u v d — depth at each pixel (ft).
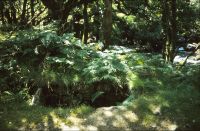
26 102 22.04
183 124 18.15
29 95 23.41
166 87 22.88
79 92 23.54
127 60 26.50
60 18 39.17
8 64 25.55
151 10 50.29
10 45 27.55
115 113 19.84
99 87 23.48
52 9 38.81
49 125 18.70
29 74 24.62
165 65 26.30
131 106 20.51
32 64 25.88
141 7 51.80
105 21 30.14
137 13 54.44
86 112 20.13
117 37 68.59
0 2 42.52
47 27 30.68
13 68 25.20
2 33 32.04
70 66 24.99
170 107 19.88
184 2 46.70
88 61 25.82
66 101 23.44
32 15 41.65
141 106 20.34
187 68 25.63
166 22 33.40
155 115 19.35
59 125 18.71
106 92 23.49
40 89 23.35
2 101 21.71
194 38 67.15
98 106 23.45
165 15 34.68
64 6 39.60
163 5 34.01
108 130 18.08
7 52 26.99
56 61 24.61
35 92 23.76
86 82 23.56
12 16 44.93
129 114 19.61
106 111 20.18
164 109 19.75
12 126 18.37
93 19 56.08
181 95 21.15
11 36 31.14
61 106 23.27
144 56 27.71
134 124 18.61
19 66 25.43
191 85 22.06
